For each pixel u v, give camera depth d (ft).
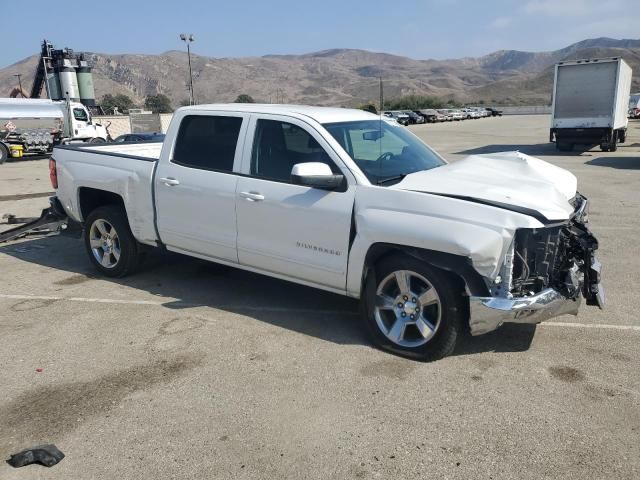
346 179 14.93
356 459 10.53
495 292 13.28
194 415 12.01
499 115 284.41
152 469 10.32
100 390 13.08
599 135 73.15
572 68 72.69
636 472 10.07
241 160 16.90
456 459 10.48
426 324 14.15
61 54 118.52
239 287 20.01
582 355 14.56
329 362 14.28
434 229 13.34
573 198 16.40
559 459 10.44
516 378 13.38
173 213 18.56
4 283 20.80
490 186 14.49
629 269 21.79
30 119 81.20
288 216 15.78
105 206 21.06
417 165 16.75
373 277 14.71
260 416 11.94
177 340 15.67
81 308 18.13
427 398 12.54
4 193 44.93
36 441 11.21
